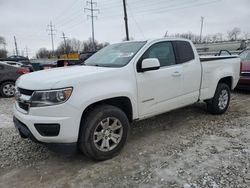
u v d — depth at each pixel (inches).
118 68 153.3
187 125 207.2
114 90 146.0
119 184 124.0
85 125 137.9
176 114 236.8
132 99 156.9
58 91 128.6
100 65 169.3
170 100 182.9
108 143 147.6
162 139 178.2
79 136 139.4
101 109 142.2
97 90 139.6
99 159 146.4
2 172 138.8
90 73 141.5
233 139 175.2
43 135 132.5
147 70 161.0
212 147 162.4
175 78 183.0
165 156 151.6
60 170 139.3
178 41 193.8
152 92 169.0
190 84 196.9
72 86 131.6
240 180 123.7
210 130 194.1
